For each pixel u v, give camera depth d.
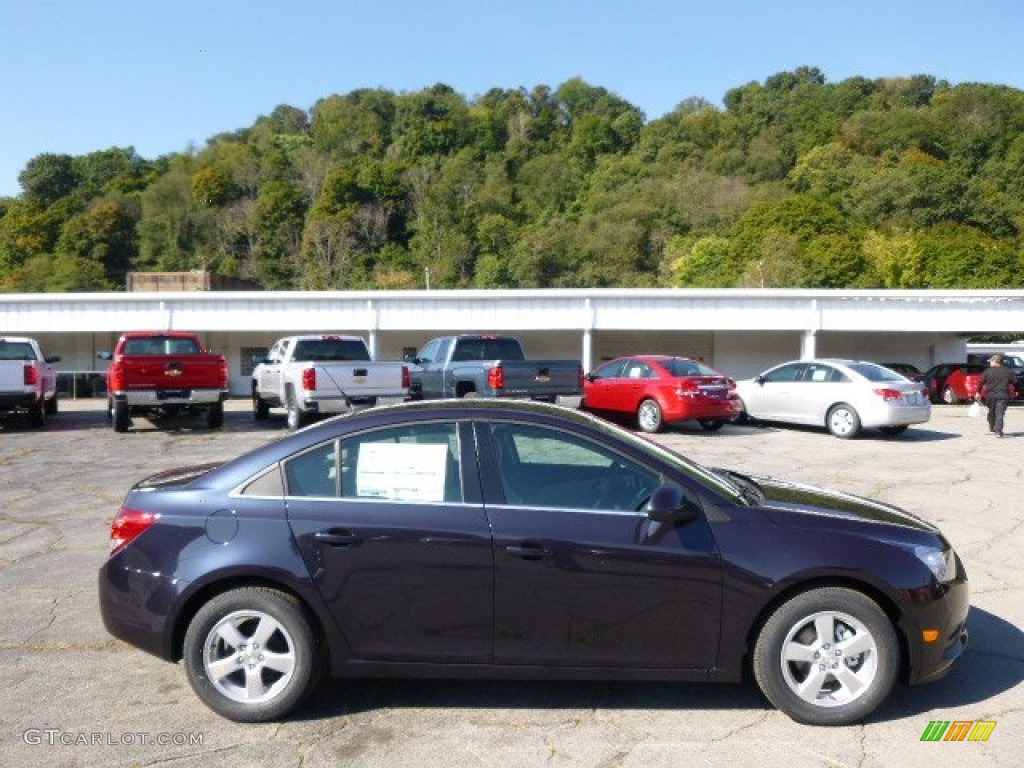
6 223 79.62
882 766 3.63
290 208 82.88
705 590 3.99
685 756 3.72
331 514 4.10
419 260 75.00
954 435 16.23
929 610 4.00
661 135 90.44
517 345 16.42
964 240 59.66
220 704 4.07
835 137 83.38
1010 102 86.06
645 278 65.38
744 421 18.06
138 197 88.56
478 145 98.44
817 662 4.01
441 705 4.27
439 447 4.23
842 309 25.34
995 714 4.13
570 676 4.06
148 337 16.44
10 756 3.76
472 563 4.02
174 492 4.29
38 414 16.59
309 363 14.30
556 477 4.22
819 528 4.09
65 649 5.07
